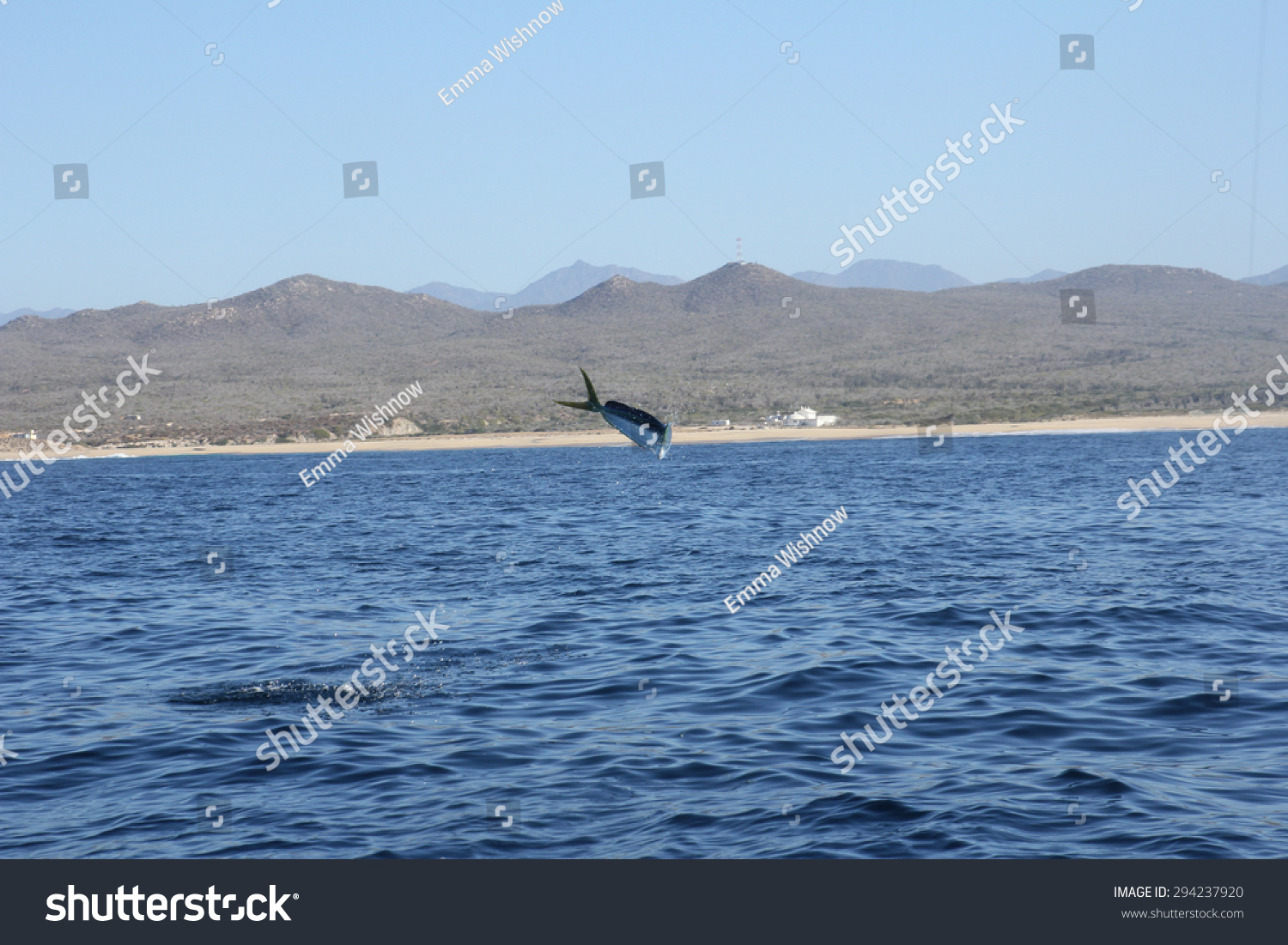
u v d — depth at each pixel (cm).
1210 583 2141
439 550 3216
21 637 1867
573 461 10906
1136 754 1059
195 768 1091
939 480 6088
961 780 995
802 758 1076
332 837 903
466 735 1195
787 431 13888
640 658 1582
